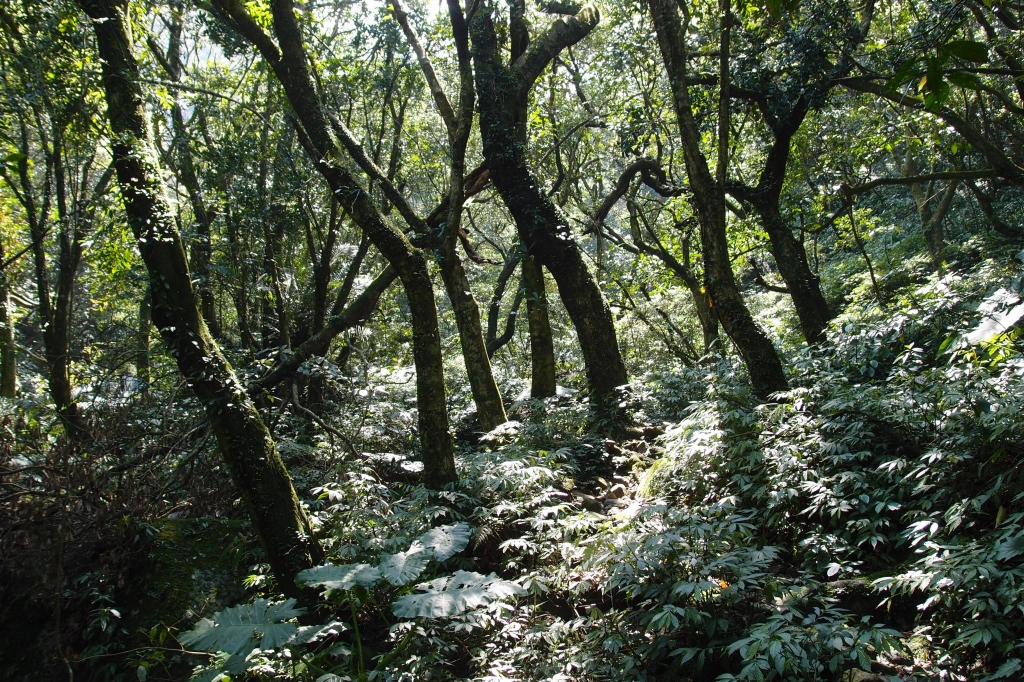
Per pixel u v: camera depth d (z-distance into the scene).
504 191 10.00
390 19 11.73
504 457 7.43
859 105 13.31
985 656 3.86
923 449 5.59
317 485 7.82
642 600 4.93
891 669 4.02
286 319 11.23
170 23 10.88
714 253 7.45
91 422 7.31
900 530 5.16
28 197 8.79
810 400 6.55
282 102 10.28
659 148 13.59
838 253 22.08
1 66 6.54
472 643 5.13
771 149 11.36
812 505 5.51
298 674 4.56
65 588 5.85
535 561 5.87
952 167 15.70
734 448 6.10
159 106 8.39
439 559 4.45
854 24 10.43
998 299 5.93
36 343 12.77
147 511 6.59
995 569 3.81
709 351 10.27
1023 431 4.66
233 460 5.47
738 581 4.40
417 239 9.45
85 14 6.22
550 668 4.43
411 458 9.13
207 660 5.23
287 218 11.21
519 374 15.35
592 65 14.58
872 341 8.23
